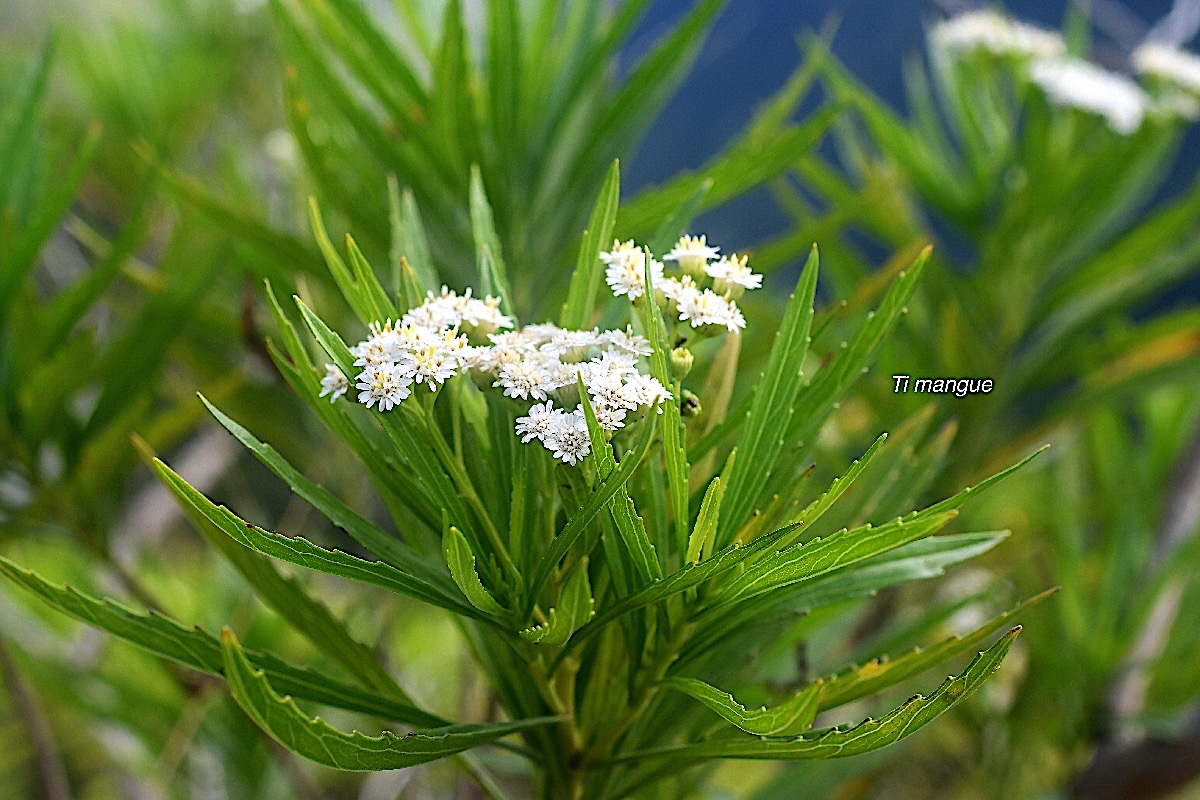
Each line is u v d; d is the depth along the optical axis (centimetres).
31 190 56
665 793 54
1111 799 72
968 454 69
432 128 54
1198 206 68
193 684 62
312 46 54
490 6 53
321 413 41
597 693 44
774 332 54
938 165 74
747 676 50
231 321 62
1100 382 70
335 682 43
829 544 39
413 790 82
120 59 84
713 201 54
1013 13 104
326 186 55
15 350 55
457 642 93
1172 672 76
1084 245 72
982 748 78
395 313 41
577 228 57
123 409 57
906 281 42
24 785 99
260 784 74
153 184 55
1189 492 80
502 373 40
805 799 57
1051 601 73
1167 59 74
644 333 42
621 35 56
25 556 78
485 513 41
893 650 52
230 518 38
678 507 40
